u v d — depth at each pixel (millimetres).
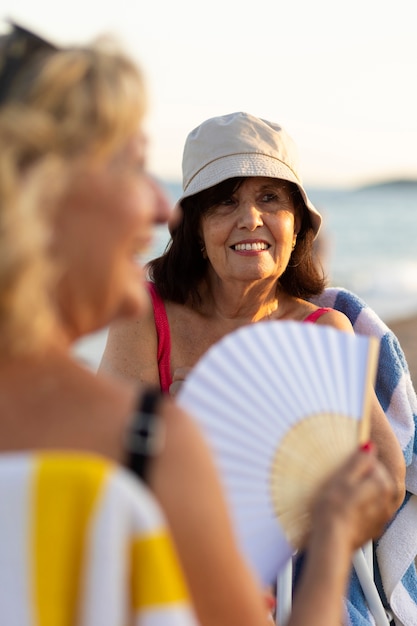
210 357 1534
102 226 1070
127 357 2760
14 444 1000
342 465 1331
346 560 1198
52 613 902
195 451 1019
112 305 1116
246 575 1063
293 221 2695
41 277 970
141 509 915
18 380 1023
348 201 67188
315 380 1520
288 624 1137
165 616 915
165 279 2789
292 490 1442
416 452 2834
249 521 1438
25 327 968
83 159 1048
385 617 2479
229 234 2625
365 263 26016
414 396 2902
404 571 2709
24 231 951
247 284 2693
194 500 1003
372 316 2893
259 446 1474
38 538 903
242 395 1507
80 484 904
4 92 1058
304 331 1558
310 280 2814
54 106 1033
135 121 1086
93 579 895
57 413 1014
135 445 995
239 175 2557
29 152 1010
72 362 1061
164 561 920
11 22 1104
